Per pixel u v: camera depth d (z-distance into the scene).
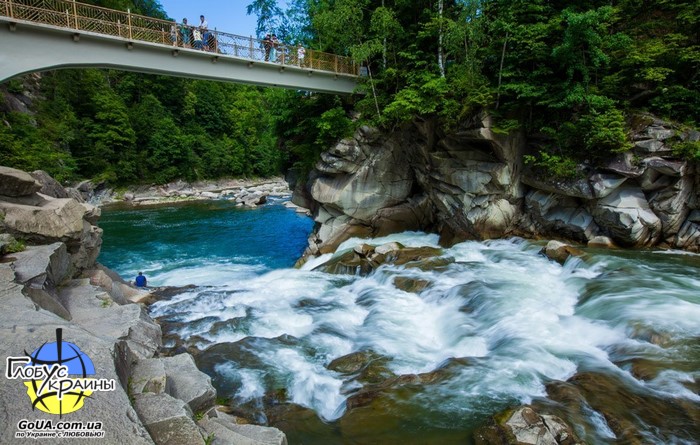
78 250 10.48
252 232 30.02
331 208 21.62
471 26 18.23
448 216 20.33
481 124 17.11
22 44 13.49
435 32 20.16
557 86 16.41
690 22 16.12
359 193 20.72
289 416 7.48
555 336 9.81
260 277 18.25
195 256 23.62
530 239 18.33
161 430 4.12
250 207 41.91
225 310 13.02
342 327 11.65
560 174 16.48
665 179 15.44
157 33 16.30
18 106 37.88
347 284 15.77
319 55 21.86
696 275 12.81
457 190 19.25
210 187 57.88
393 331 11.16
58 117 42.84
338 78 22.44
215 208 41.66
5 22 12.92
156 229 31.00
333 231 21.58
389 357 9.59
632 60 15.95
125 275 19.77
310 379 8.79
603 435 6.25
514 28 17.14
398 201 21.84
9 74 13.34
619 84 16.95
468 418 6.93
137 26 16.38
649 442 6.01
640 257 14.88
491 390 7.66
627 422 6.41
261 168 70.06
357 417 7.13
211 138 66.38
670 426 6.36
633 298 10.96
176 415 4.29
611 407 6.82
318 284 15.77
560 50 15.45
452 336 10.66
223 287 15.73
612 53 16.95
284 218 35.59
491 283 13.38
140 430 3.69
